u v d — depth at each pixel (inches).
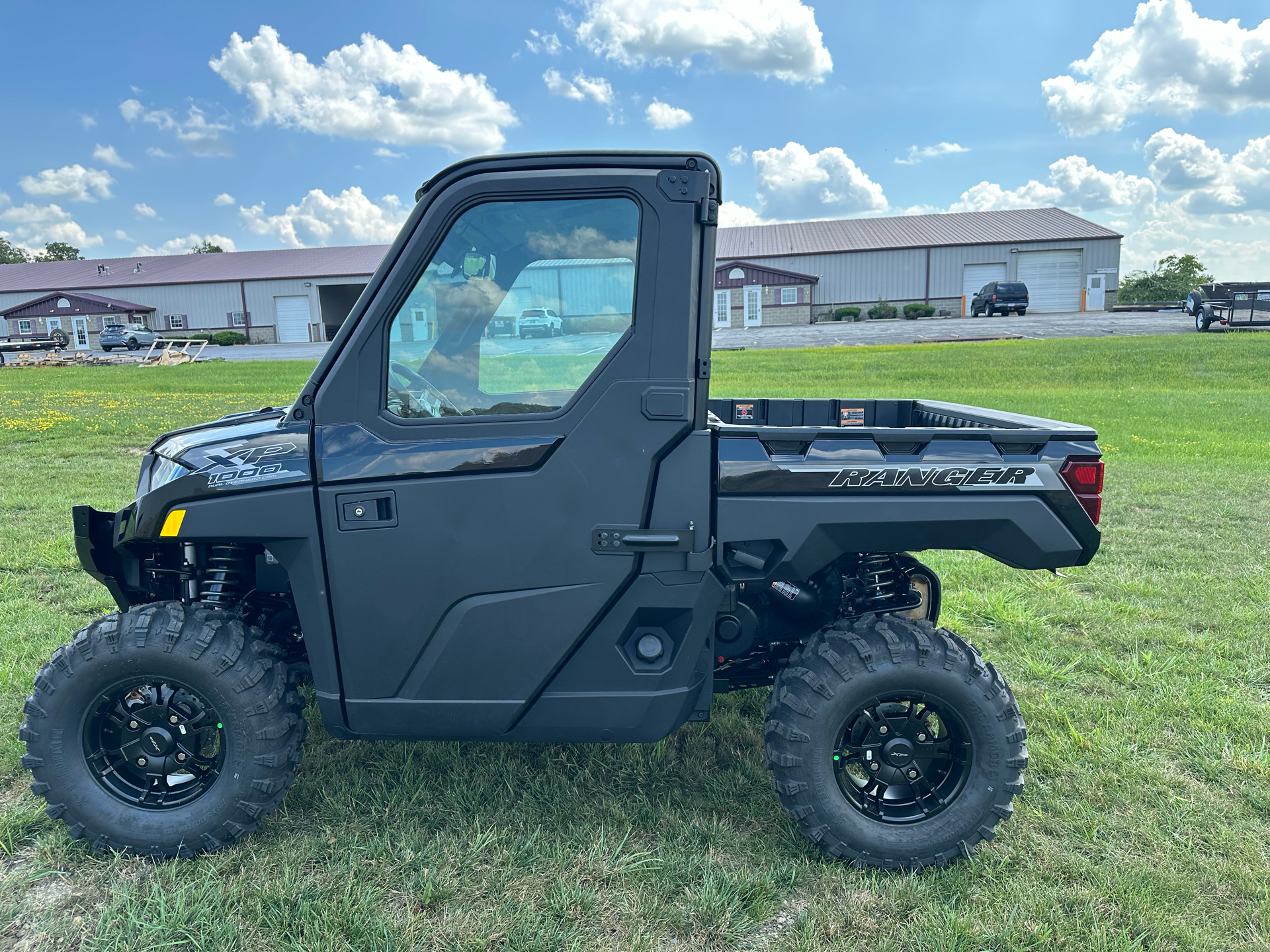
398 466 97.7
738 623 117.1
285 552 100.4
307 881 101.1
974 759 103.8
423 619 100.0
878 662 102.0
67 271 2386.8
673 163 95.4
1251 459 432.8
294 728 106.4
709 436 99.6
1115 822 116.6
